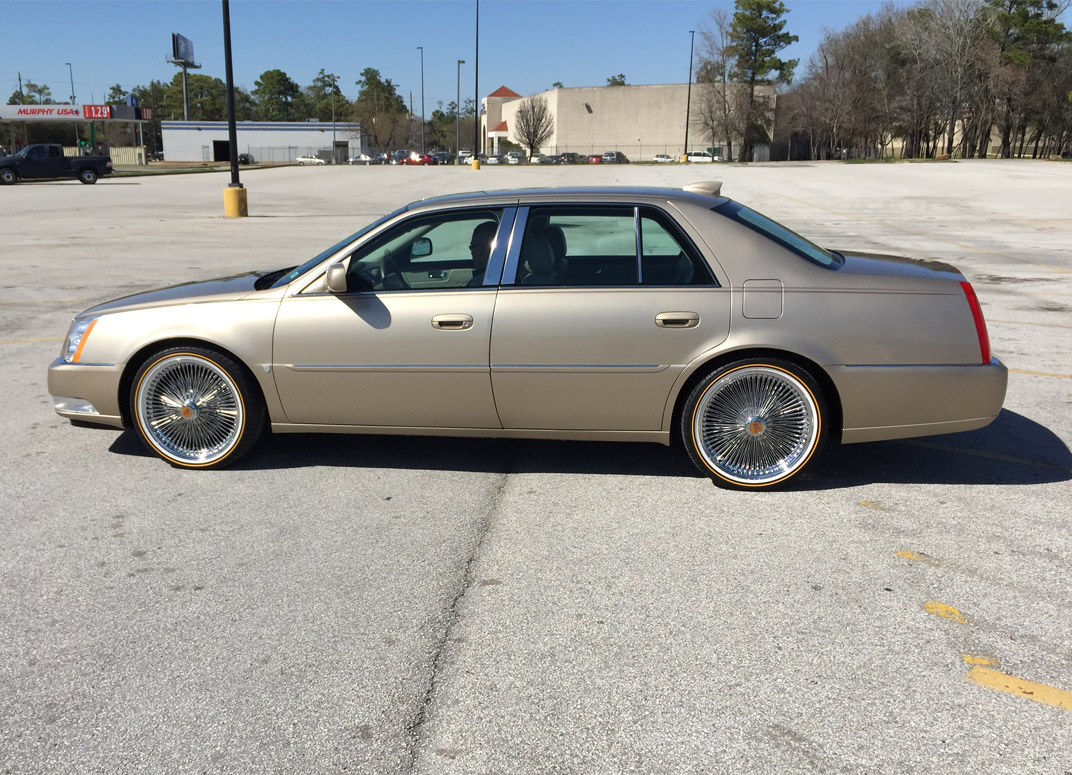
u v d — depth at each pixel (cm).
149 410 470
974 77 7194
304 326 444
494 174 4716
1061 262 1335
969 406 422
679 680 276
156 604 327
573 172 4938
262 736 251
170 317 455
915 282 420
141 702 267
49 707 265
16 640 303
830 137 8181
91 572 353
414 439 527
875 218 2150
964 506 417
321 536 387
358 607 324
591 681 276
